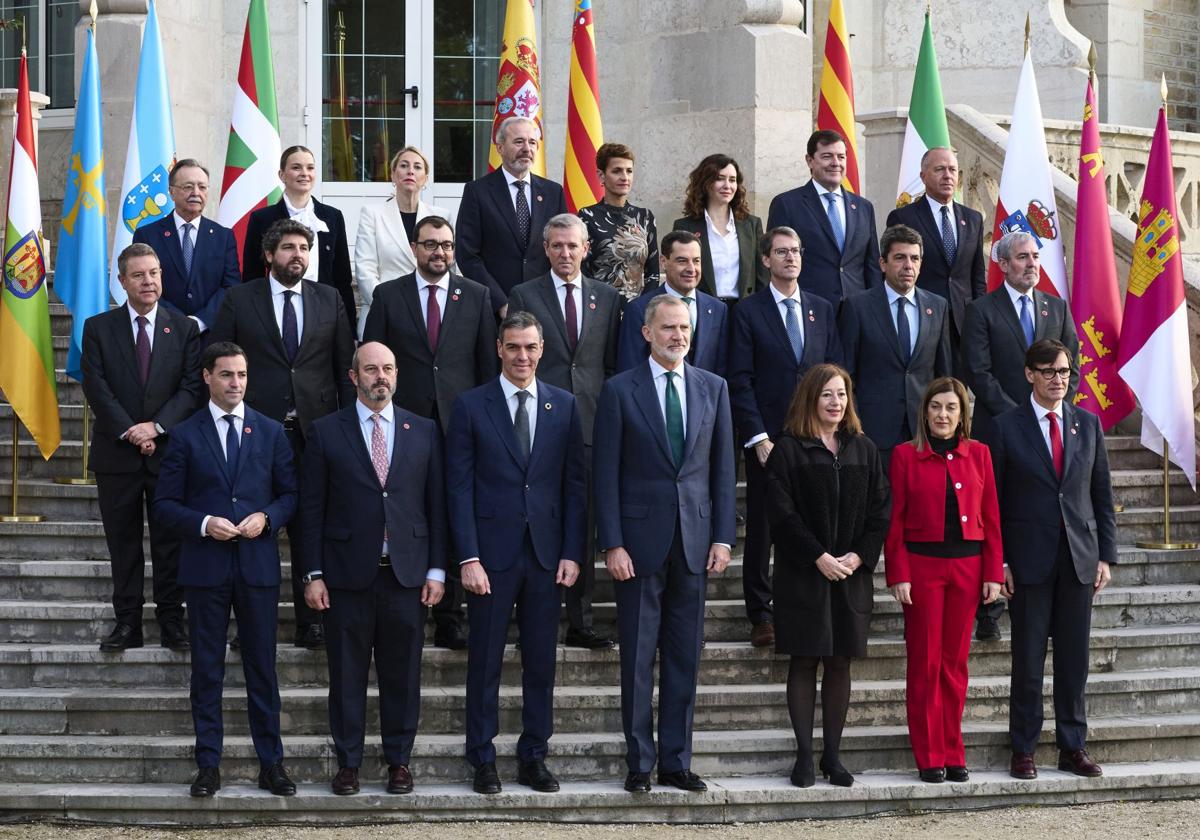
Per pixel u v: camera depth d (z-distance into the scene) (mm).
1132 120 16766
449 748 8938
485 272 10383
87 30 12812
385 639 8688
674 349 8977
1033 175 11750
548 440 8945
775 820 8750
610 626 9836
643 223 10695
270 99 12297
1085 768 9094
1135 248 11016
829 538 8797
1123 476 11242
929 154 10805
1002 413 9695
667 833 8492
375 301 9680
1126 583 10648
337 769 8898
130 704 9102
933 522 8984
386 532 8695
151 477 9398
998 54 15609
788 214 10672
